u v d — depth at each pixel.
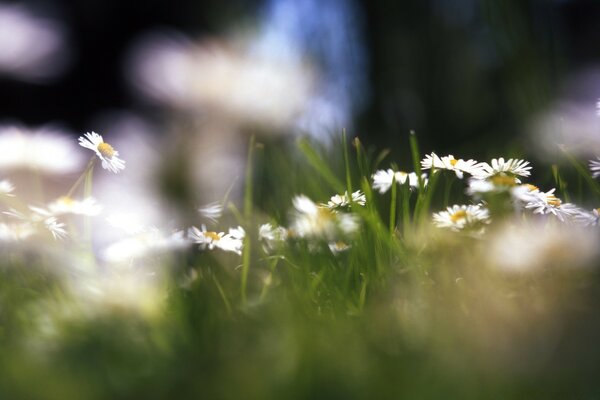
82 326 0.70
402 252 0.75
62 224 0.78
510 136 1.29
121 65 2.32
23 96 2.17
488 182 0.74
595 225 0.73
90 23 2.37
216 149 1.25
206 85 1.30
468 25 1.56
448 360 0.63
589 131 0.92
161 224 0.88
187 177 1.16
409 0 1.59
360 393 0.61
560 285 0.70
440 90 1.52
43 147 0.82
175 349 0.67
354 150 1.30
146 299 0.72
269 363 0.63
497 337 0.66
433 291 0.71
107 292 0.72
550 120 1.08
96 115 2.27
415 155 0.81
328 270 0.76
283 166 1.03
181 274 0.78
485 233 0.73
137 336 0.69
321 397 0.61
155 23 2.23
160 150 1.23
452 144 1.45
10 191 0.78
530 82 1.27
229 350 0.66
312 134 1.14
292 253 0.80
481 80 1.50
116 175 1.14
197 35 1.81
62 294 0.74
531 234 0.72
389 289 0.72
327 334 0.66
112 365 0.66
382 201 0.92
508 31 1.33
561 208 0.73
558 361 0.63
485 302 0.69
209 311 0.71
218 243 0.78
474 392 0.61
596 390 0.62
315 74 1.41
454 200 0.89
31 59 2.12
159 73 1.46
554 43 1.34
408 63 1.56
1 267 0.76
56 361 0.66
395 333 0.67
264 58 1.42
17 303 0.73
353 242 0.78
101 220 0.82
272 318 0.69
